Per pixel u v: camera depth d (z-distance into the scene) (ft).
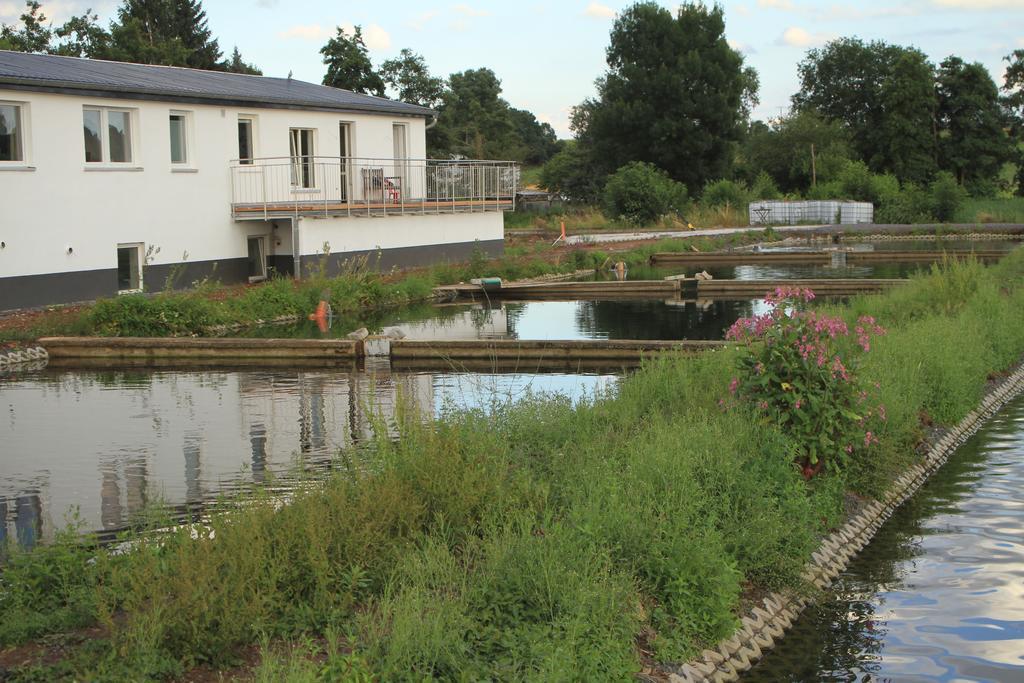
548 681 16.69
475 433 27.91
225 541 20.20
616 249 132.57
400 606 18.26
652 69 220.43
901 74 250.78
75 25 170.81
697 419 30.48
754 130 325.42
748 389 30.45
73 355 60.80
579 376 51.21
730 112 218.59
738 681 20.35
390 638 17.62
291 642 18.35
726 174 226.38
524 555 20.35
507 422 30.81
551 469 26.55
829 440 29.09
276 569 19.45
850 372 30.55
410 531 21.85
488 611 18.93
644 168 186.70
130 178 79.56
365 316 79.00
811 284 89.25
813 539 26.32
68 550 22.11
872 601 24.29
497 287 93.56
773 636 22.16
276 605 18.88
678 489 24.02
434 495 23.54
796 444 28.37
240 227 90.17
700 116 218.59
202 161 85.97
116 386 50.62
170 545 21.48
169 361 59.36
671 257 129.59
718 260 128.06
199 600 17.97
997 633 22.39
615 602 19.48
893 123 249.55
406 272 99.96
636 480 24.17
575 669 17.40
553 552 20.15
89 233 76.43
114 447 36.63
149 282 81.66
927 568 26.27
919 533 28.94
